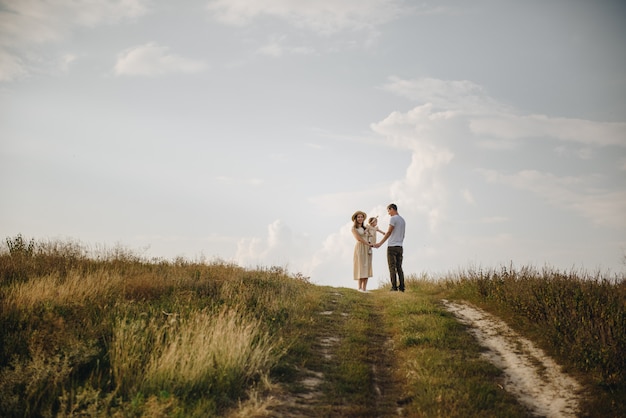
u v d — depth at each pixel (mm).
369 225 18031
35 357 6824
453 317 11672
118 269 14352
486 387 7488
